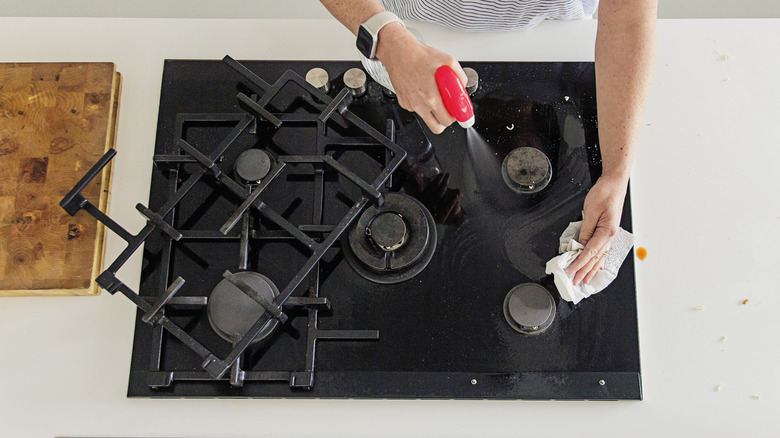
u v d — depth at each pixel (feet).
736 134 3.38
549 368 3.02
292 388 3.03
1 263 3.12
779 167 3.32
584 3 3.68
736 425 2.96
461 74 2.79
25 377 3.13
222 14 6.46
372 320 3.11
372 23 2.79
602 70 3.10
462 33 3.63
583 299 3.12
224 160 3.36
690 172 3.33
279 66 3.57
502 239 3.22
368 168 3.34
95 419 3.07
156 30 3.68
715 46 3.53
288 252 3.21
